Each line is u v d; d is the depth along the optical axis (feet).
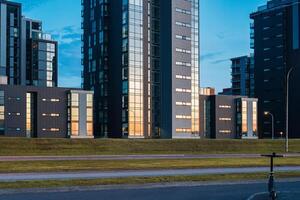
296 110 434.30
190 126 380.17
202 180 80.53
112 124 373.40
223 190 67.92
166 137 369.30
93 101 375.66
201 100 419.95
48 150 179.93
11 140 178.81
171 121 369.30
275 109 451.53
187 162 126.93
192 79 383.86
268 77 460.96
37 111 339.77
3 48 455.63
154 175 87.20
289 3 449.48
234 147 220.02
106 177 82.38
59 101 347.56
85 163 119.24
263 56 467.52
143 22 371.97
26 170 96.94
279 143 236.43
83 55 411.34
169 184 75.20
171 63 372.38
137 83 365.61
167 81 373.61
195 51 388.16
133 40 366.63
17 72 470.39
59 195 60.49
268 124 456.45
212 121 421.18
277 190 68.49
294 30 443.73
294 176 90.33
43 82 493.77
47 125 341.62
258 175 88.89
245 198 58.70
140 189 68.39
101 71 385.50
